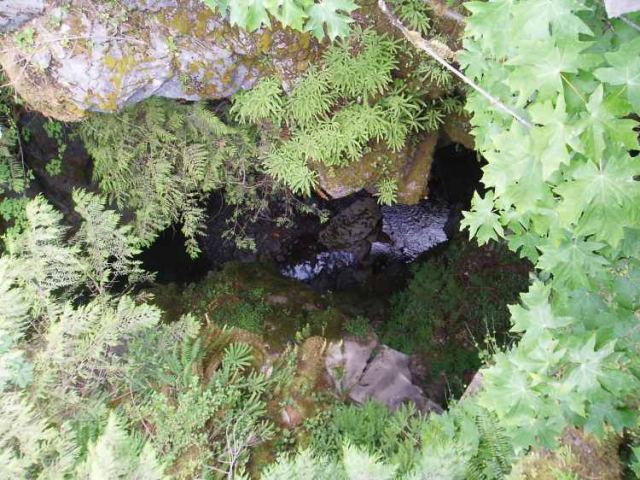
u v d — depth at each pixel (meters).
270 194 6.75
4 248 5.52
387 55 3.84
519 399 1.78
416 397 5.98
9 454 3.09
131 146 5.17
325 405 5.34
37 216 4.15
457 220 8.45
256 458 4.59
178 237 8.55
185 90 4.20
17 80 3.94
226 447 4.38
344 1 2.06
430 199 8.96
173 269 8.45
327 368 5.95
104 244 4.80
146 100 4.79
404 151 4.53
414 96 4.20
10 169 5.55
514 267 7.15
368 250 9.07
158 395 4.44
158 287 7.83
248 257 8.80
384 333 7.38
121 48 3.81
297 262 9.06
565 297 1.92
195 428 4.37
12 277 4.02
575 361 1.69
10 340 3.56
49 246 4.21
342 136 4.10
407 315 7.53
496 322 6.92
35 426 3.28
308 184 4.64
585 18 1.58
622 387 1.64
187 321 5.00
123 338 4.96
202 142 5.35
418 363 6.98
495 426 3.46
